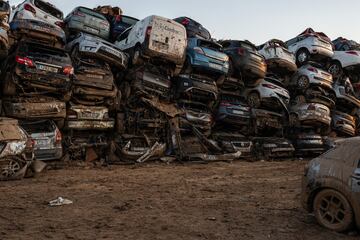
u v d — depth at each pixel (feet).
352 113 83.71
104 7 71.10
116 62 47.50
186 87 53.67
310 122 69.26
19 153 31.17
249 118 60.03
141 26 51.52
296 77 71.97
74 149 44.32
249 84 64.85
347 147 18.61
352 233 17.94
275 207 24.44
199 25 66.18
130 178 35.35
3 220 19.03
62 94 42.96
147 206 23.68
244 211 23.15
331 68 81.35
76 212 21.44
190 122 55.16
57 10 51.65
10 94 40.11
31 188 27.94
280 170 47.24
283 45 69.67
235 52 60.75
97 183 31.71
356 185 17.34
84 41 45.85
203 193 29.17
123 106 51.21
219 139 58.13
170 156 52.29
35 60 39.40
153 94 52.37
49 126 39.75
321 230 18.84
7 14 39.91
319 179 18.88
